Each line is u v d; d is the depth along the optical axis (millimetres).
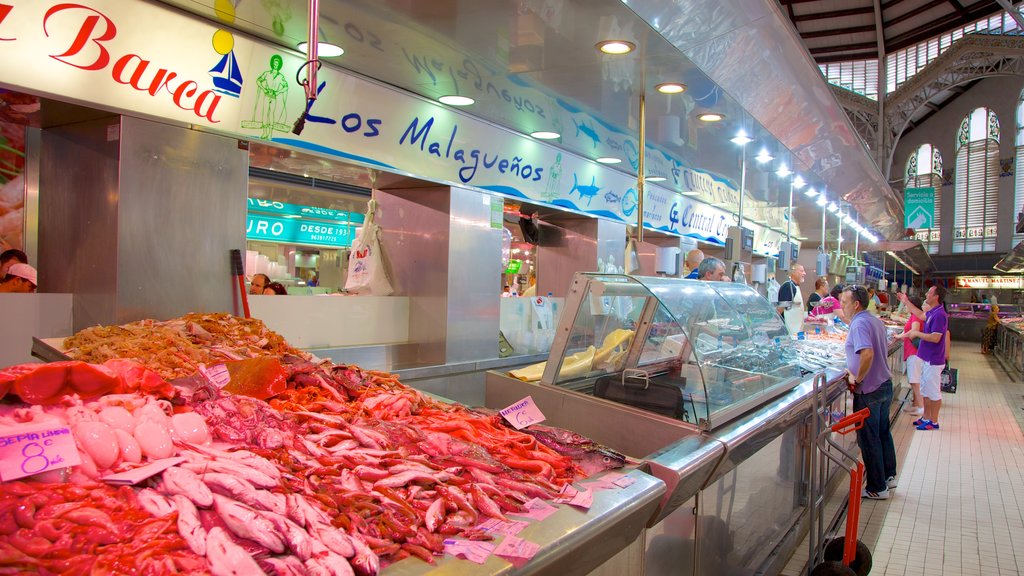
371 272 4266
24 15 2340
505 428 2279
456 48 3152
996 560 3766
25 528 1025
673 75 3488
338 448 1717
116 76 2623
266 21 2857
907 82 29672
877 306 12594
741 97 3979
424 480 1615
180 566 1007
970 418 8188
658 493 1905
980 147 32844
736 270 5797
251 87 3105
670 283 3094
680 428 2564
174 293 2877
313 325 3645
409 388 2662
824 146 6086
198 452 1393
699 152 5570
